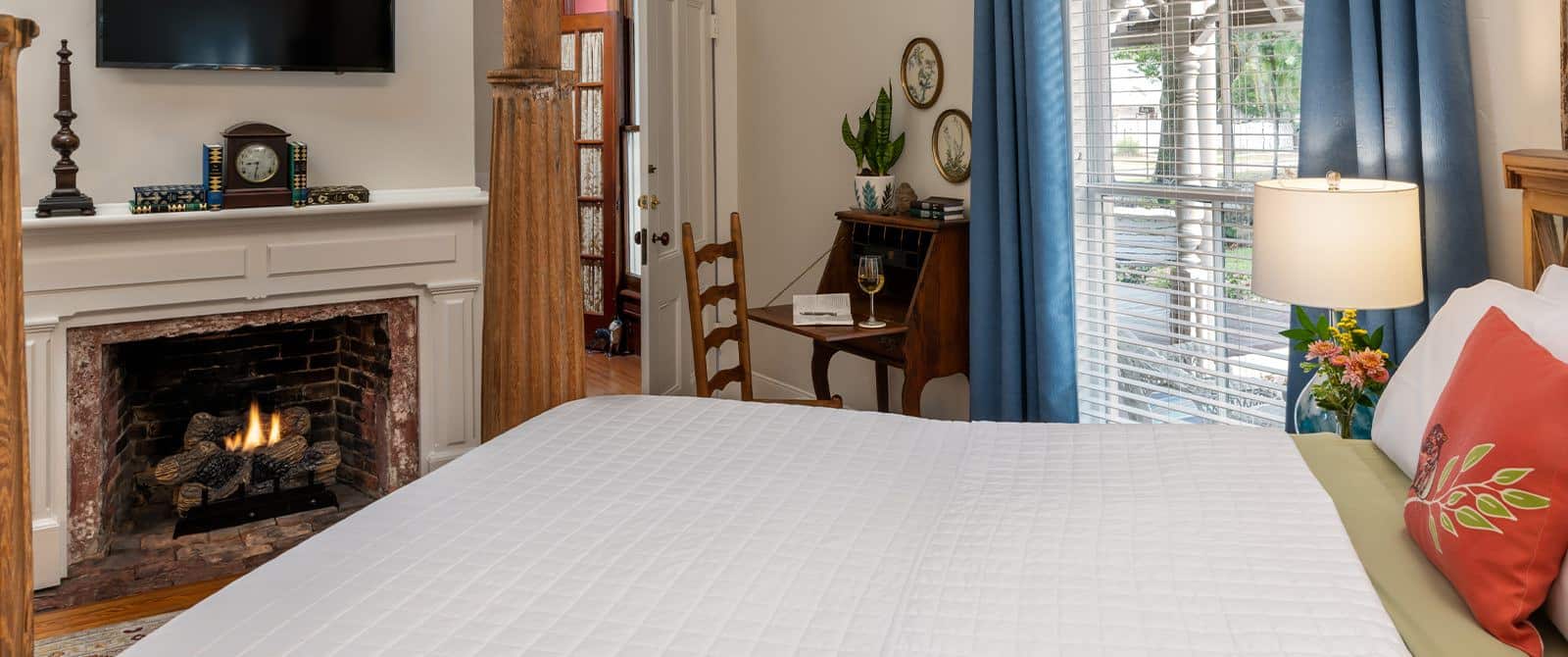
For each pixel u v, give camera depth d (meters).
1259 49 3.12
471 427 4.03
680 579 1.50
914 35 4.23
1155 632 1.32
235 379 4.07
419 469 3.97
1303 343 2.52
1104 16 3.58
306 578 1.51
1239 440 2.11
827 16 4.66
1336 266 2.30
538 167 2.28
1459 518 1.43
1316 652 1.26
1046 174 3.54
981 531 1.68
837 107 4.66
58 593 3.23
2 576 1.17
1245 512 1.72
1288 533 1.62
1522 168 2.22
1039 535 1.65
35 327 3.17
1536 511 1.34
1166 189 3.42
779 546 1.62
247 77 3.57
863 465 2.04
